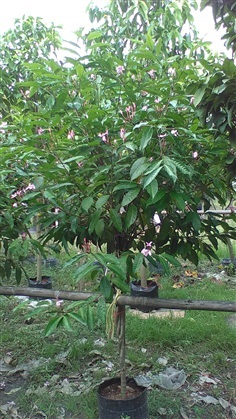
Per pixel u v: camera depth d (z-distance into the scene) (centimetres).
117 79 208
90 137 201
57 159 196
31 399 265
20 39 468
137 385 235
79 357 316
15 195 229
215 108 194
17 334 358
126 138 197
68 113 212
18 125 241
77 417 247
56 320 166
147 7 421
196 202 207
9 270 267
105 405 218
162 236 212
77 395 264
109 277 176
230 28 205
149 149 188
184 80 205
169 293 453
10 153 201
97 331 356
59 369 303
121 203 192
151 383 277
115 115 204
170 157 185
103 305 173
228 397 262
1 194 241
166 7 417
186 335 340
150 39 216
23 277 525
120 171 194
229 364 303
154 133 183
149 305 200
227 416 244
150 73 230
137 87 207
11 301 440
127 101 207
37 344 340
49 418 246
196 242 227
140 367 299
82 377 291
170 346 331
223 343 327
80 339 342
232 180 226
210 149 206
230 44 211
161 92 196
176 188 190
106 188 196
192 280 526
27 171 218
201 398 260
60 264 571
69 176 197
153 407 247
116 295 192
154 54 219
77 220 202
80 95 215
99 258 172
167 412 246
